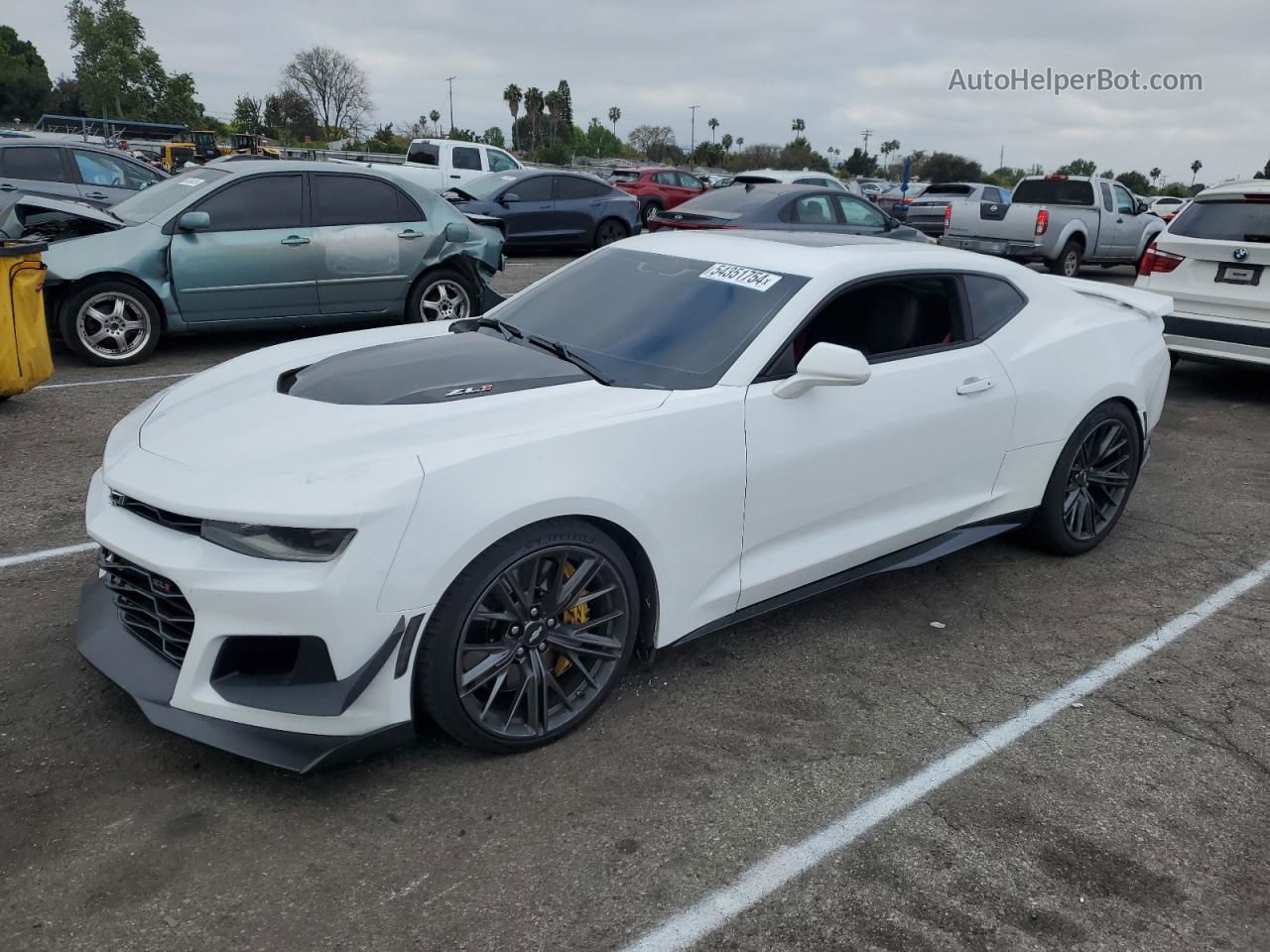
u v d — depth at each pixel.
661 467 2.95
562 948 2.17
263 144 49.31
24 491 4.79
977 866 2.49
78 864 2.36
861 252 3.72
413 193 8.62
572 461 2.77
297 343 3.84
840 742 3.02
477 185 17.00
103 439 5.66
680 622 3.15
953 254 4.00
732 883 2.40
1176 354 7.48
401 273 8.52
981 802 2.75
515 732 2.85
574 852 2.48
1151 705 3.30
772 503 3.26
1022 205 15.39
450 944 2.17
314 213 8.08
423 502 2.51
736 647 3.60
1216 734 3.15
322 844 2.47
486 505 2.59
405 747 2.90
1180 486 5.64
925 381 3.66
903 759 2.94
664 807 2.66
